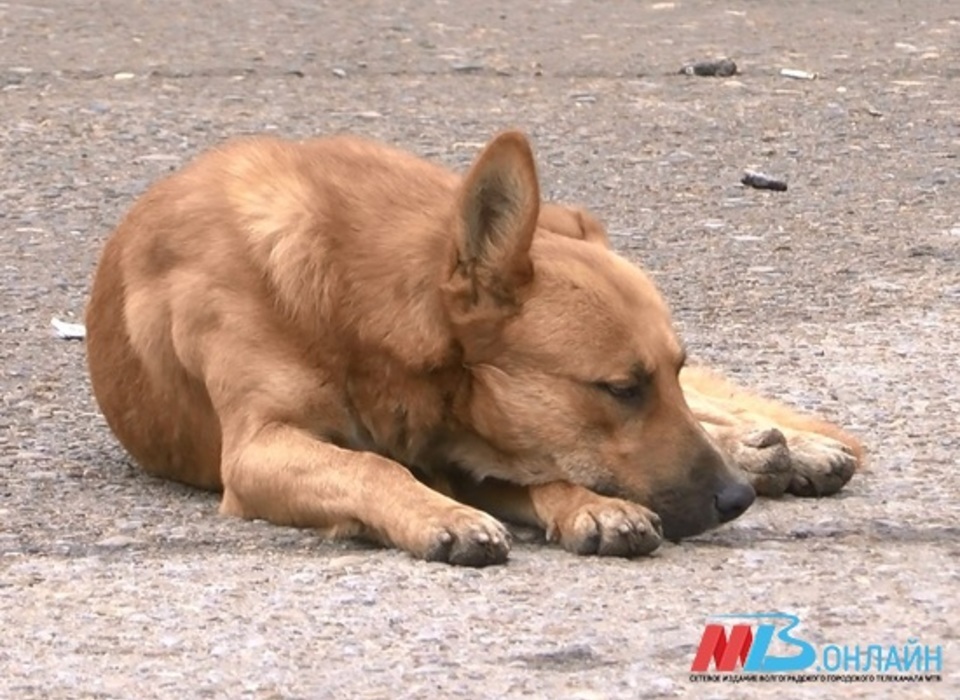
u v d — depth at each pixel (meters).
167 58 36.00
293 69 35.34
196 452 16.59
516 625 13.40
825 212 27.23
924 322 22.09
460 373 15.20
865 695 12.32
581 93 34.12
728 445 16.36
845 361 20.62
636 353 14.88
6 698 12.27
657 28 40.22
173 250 16.23
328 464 15.14
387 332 15.20
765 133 31.67
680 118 32.53
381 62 36.22
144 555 14.97
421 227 15.41
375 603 13.81
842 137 31.48
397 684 12.42
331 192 15.78
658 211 27.23
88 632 13.34
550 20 40.97
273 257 15.50
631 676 12.55
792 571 14.54
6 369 20.33
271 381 15.45
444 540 14.54
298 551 15.02
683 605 13.79
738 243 25.59
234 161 16.45
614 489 15.05
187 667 12.73
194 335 15.83
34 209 26.75
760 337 21.58
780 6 43.09
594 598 13.91
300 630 13.33
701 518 14.88
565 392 14.93
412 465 15.77
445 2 42.97
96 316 17.27
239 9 41.19
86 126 31.03
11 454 17.69
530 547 15.13
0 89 33.25
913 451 17.69
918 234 26.03
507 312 14.93
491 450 15.41
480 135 31.05
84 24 39.00
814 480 16.36
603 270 15.16
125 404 16.98
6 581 14.33
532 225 14.72
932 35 39.66
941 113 33.09
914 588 14.18
